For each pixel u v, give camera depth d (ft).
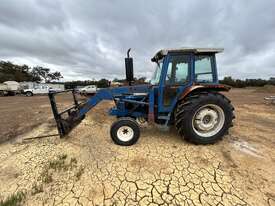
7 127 15.67
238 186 6.93
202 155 9.33
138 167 8.18
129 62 11.14
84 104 12.59
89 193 6.57
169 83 11.14
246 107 26.09
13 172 8.10
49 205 6.08
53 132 13.73
